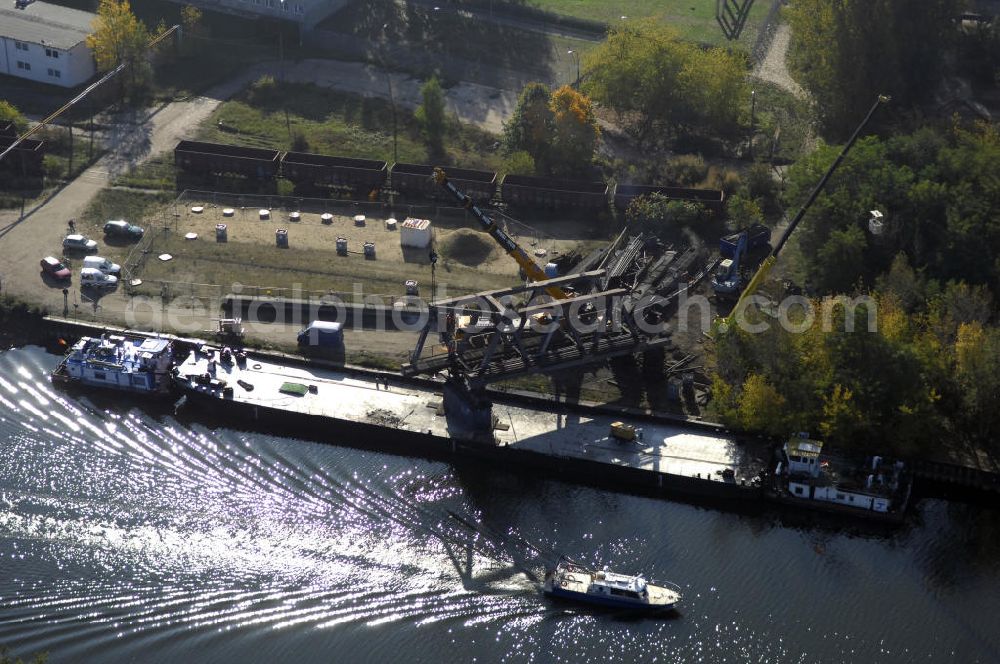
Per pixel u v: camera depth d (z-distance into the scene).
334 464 175.50
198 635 145.75
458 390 180.88
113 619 147.25
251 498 168.50
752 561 161.25
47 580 152.75
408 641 146.12
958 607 154.88
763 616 152.12
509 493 171.62
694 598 154.25
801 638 149.12
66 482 169.62
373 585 154.00
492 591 153.88
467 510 167.88
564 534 164.38
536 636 147.62
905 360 177.62
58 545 158.25
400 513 167.00
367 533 162.88
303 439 180.50
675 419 182.38
